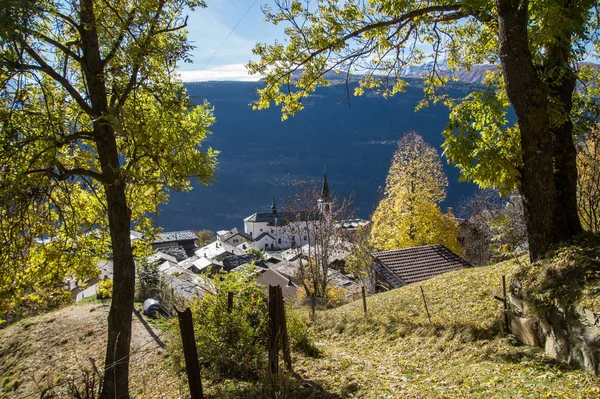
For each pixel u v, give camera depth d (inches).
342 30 401.1
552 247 287.9
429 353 340.5
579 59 305.9
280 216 4175.7
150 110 391.5
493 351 291.9
